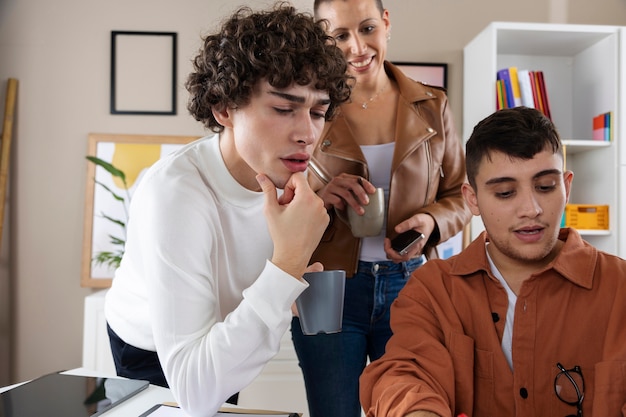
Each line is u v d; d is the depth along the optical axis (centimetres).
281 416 86
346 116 157
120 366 117
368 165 154
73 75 276
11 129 268
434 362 101
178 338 83
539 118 98
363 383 102
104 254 265
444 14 280
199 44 277
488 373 103
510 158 96
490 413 102
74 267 276
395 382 94
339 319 94
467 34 280
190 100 96
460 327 106
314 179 155
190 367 80
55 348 275
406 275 150
